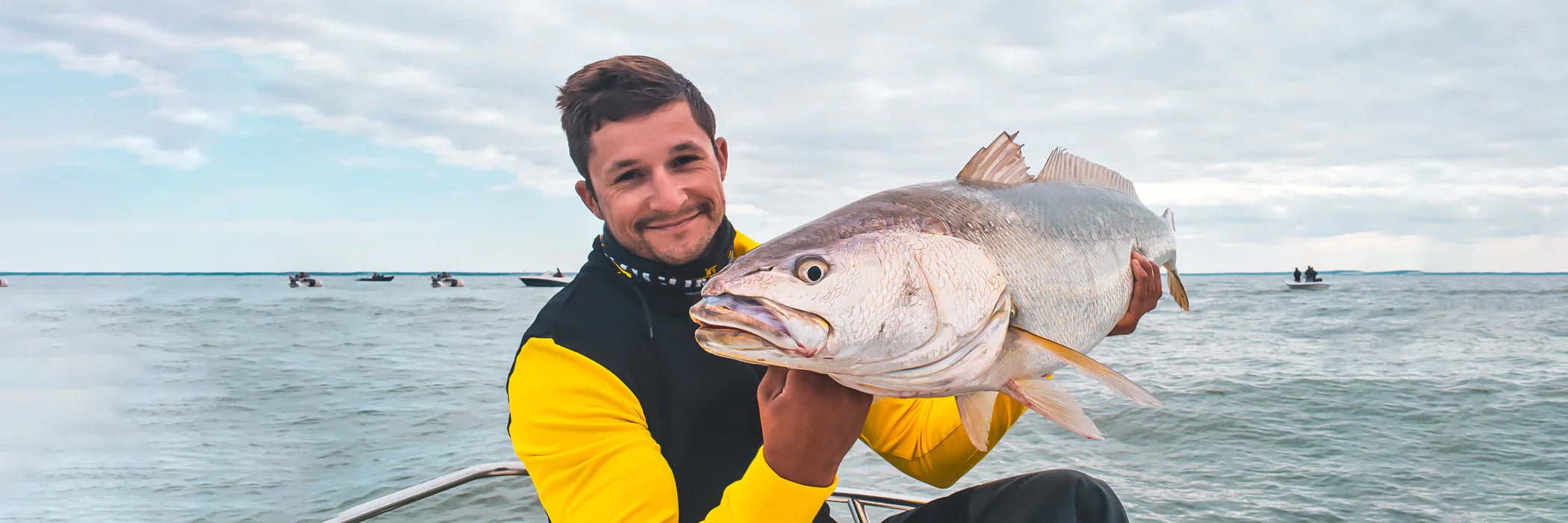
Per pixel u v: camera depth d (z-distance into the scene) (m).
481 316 37.16
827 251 1.41
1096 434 1.42
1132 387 1.36
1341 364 15.39
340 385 14.68
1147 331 24.42
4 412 12.32
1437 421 9.56
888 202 1.56
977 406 1.67
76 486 7.88
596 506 1.51
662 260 1.75
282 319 35.97
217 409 12.34
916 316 1.43
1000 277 1.58
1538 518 6.07
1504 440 8.48
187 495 7.47
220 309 46.03
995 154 1.88
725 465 1.84
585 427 1.58
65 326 32.53
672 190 1.71
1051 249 1.81
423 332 27.50
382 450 9.09
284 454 9.05
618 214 1.72
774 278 1.39
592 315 1.71
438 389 13.83
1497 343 19.61
